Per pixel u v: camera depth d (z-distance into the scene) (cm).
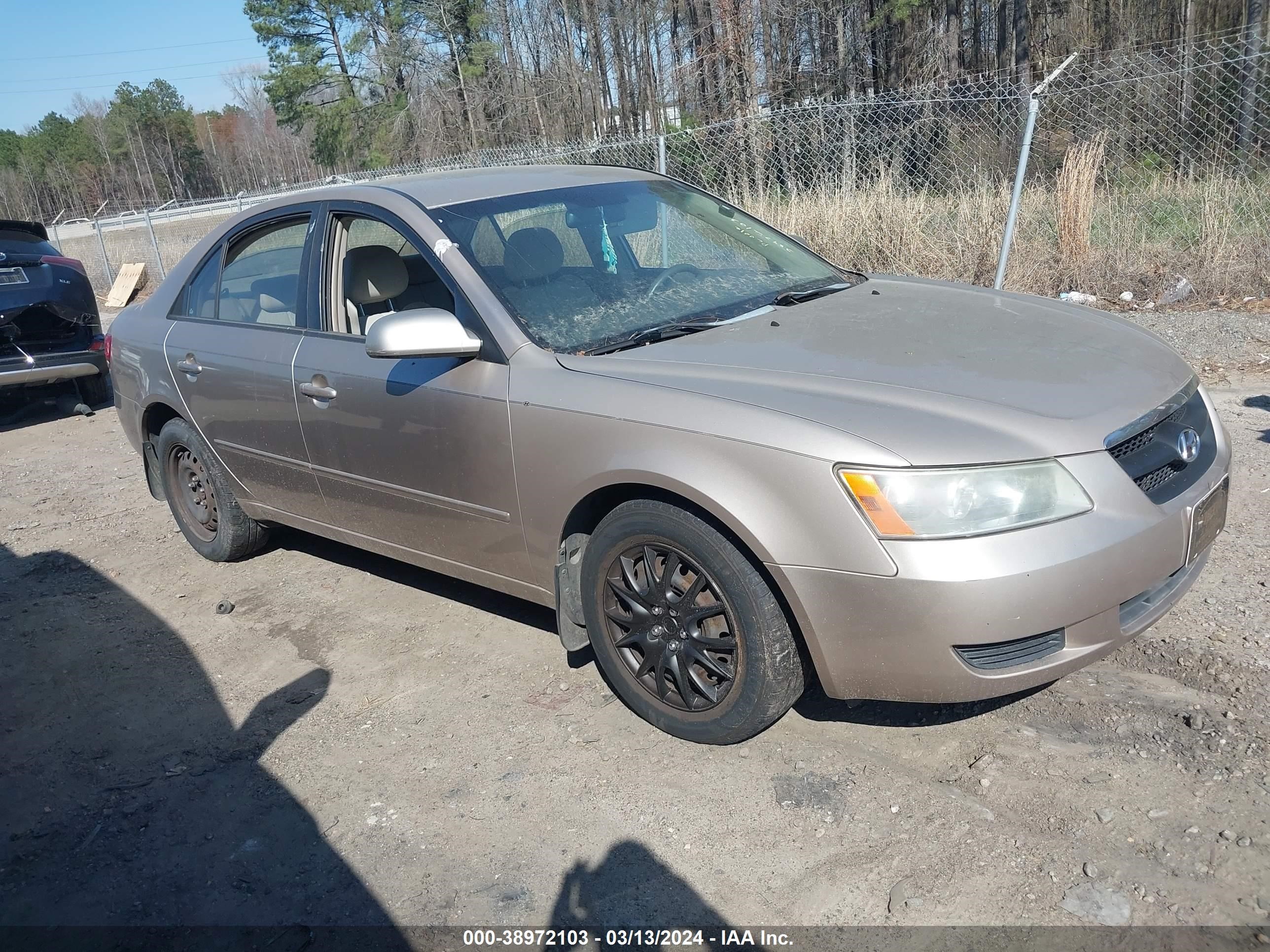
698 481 266
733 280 373
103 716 362
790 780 280
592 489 292
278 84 3759
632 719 319
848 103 916
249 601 444
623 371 296
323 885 263
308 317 390
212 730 344
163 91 8781
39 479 676
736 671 280
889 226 859
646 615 297
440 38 3291
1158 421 270
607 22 2805
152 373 466
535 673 354
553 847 266
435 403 331
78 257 2169
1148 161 902
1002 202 843
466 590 430
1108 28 2191
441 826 280
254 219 431
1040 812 255
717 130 1017
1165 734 278
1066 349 297
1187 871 230
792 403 265
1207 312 717
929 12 2466
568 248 360
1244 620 327
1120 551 247
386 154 3603
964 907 229
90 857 285
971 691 250
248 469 433
